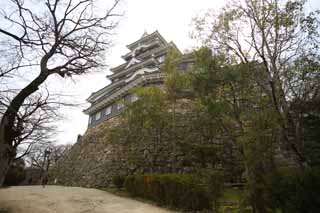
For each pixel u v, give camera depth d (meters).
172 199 12.93
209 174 12.76
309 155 11.73
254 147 9.76
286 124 10.89
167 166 19.53
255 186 9.42
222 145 15.89
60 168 30.44
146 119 17.20
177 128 17.64
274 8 11.72
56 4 10.78
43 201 14.19
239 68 12.01
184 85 15.12
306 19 11.23
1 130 9.20
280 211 8.79
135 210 12.38
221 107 11.92
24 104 10.06
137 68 31.86
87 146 27.48
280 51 11.78
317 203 7.85
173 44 29.92
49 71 10.50
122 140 20.53
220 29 12.80
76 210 12.43
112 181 20.39
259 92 11.70
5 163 9.55
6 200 14.26
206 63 12.59
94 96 34.22
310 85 11.62
